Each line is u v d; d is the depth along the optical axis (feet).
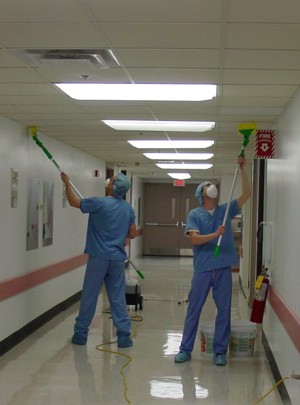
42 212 20.90
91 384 14.07
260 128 18.22
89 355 16.93
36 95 13.98
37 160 20.24
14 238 17.71
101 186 32.32
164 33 8.91
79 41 9.45
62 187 23.84
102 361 16.29
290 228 12.94
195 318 16.37
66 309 24.35
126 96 13.92
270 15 7.93
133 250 49.44
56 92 13.60
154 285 33.91
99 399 12.94
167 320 22.82
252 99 13.88
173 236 54.39
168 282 35.45
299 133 11.96
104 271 18.10
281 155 15.39
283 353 13.42
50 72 11.61
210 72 11.35
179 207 54.34
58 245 23.34
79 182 26.89
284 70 11.06
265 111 15.42
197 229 15.98
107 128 19.47
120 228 18.26
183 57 10.28
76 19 8.33
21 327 18.42
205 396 13.30
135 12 7.97
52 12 8.04
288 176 13.65
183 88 12.90
